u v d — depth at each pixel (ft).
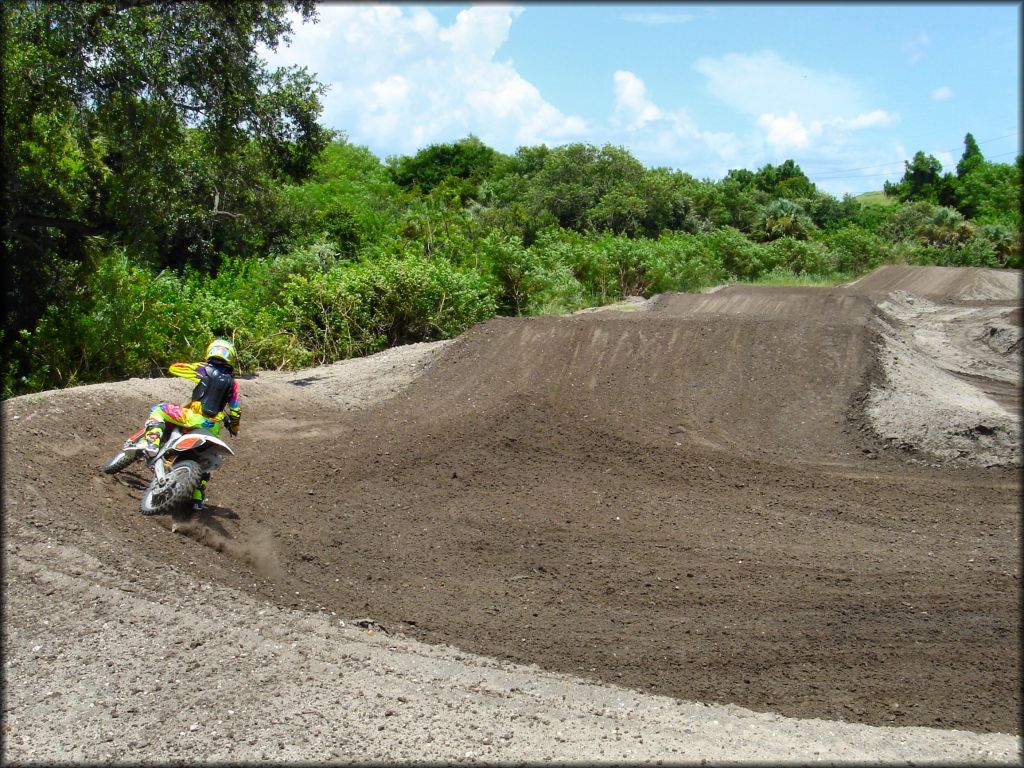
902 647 19.66
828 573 23.94
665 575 23.47
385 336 62.69
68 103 48.93
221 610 18.94
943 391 45.19
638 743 14.60
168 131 50.90
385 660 17.43
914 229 198.18
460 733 14.62
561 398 42.14
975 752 14.84
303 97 57.57
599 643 19.30
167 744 13.88
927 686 17.89
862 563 24.77
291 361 56.29
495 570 23.47
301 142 59.00
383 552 24.16
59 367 48.78
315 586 21.31
